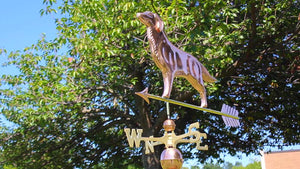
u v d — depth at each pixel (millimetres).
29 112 11617
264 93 14062
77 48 10203
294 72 12320
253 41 11016
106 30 9930
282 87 13578
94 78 11359
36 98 11633
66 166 15742
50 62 12078
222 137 16484
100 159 16547
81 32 10234
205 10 8500
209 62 9531
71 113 12719
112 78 11359
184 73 3385
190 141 3570
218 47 10156
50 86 11547
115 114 14086
